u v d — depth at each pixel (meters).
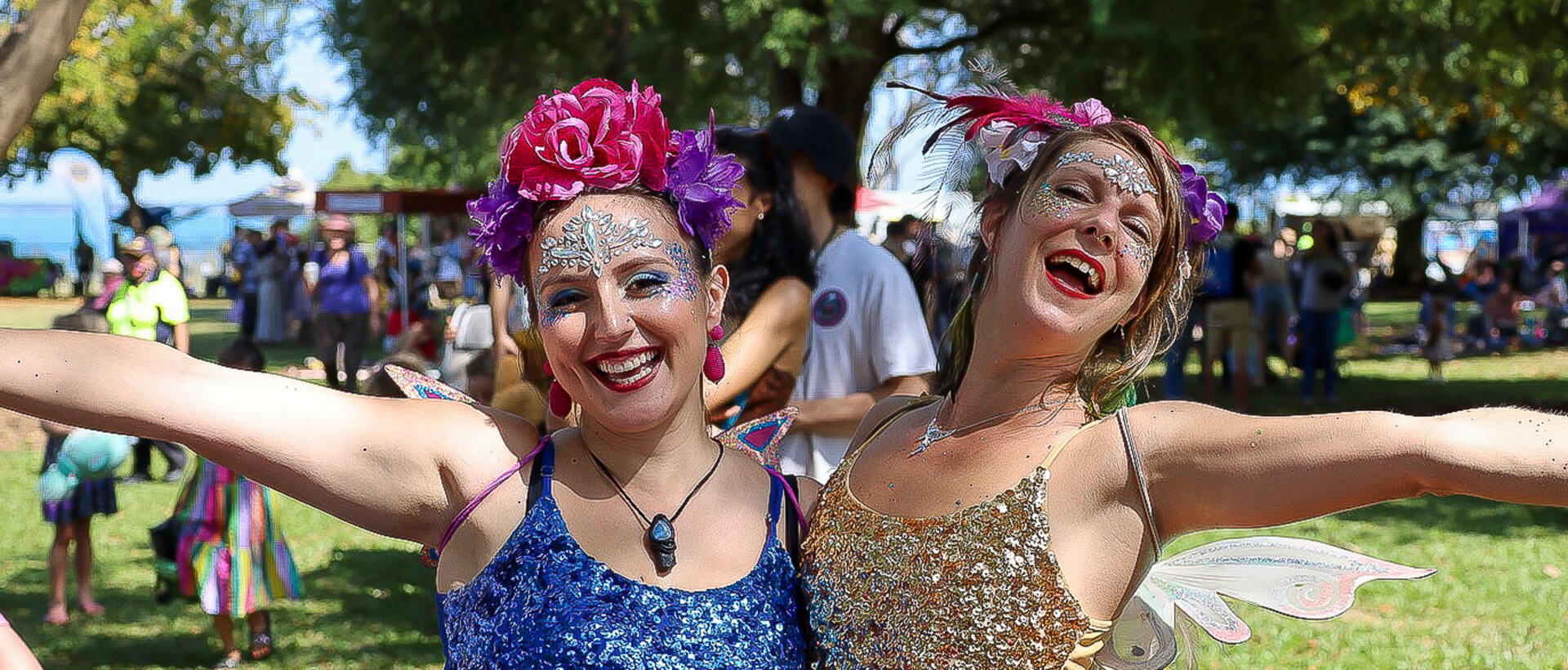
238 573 5.54
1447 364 18.28
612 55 15.01
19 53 4.44
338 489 1.88
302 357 19.27
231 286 28.61
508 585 1.87
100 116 22.12
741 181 3.11
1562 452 1.54
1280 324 14.54
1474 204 38.28
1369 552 7.52
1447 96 15.30
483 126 17.83
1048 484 1.86
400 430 1.92
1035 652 1.82
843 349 3.43
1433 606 6.41
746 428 2.39
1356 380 15.92
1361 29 12.85
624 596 1.86
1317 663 5.54
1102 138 1.94
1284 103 14.44
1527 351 20.03
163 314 8.98
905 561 1.90
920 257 2.38
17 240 43.12
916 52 14.28
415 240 45.47
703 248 2.02
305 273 21.25
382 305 21.17
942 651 1.84
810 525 2.07
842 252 3.48
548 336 1.93
